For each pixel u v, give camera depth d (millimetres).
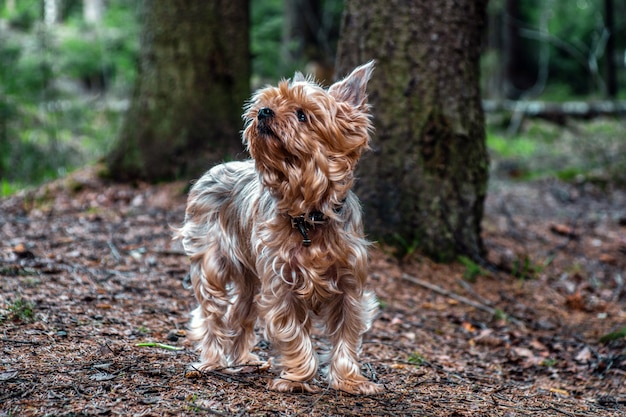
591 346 6559
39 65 14336
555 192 13406
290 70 17516
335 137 4246
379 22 7844
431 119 7863
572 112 21594
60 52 16891
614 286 8648
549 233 10469
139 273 6863
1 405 3771
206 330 4812
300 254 4289
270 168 4281
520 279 8211
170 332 5461
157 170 9820
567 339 6762
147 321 5668
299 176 4219
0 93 13211
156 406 3924
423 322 6777
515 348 6359
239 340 5035
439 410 4410
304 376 4398
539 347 6445
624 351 6242
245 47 10320
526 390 5270
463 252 8156
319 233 4320
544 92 32219
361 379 4551
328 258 4320
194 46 9914
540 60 34594
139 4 18359
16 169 11586
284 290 4359
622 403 5129
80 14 23406
